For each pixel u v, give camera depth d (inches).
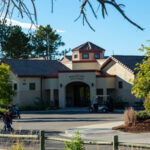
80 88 1966.0
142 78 803.4
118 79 1852.9
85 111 1592.0
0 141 471.5
